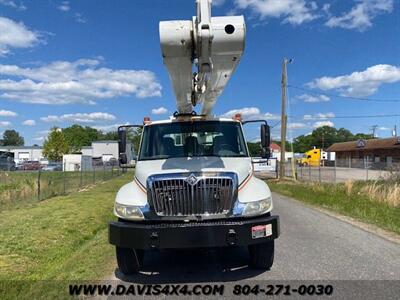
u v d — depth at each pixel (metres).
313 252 8.31
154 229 6.10
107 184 29.22
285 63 34.44
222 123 7.74
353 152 85.38
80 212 13.98
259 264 7.07
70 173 43.41
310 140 156.88
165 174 6.33
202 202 6.21
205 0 5.65
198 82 6.97
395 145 69.75
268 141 7.87
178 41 5.78
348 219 12.92
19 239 9.41
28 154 110.94
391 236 10.02
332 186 24.72
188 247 6.07
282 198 20.55
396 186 18.98
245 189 6.57
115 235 6.33
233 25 5.62
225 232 6.09
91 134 153.50
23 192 20.36
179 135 7.64
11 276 6.67
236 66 6.21
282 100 34.72
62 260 8.10
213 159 7.18
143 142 7.68
